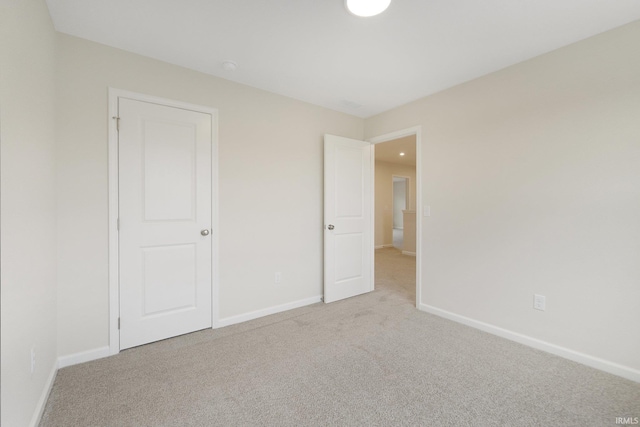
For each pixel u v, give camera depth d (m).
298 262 3.05
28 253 1.29
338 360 1.97
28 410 1.27
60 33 1.85
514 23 1.76
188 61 2.24
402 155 6.48
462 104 2.61
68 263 1.87
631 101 1.74
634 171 1.73
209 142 2.45
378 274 4.52
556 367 1.88
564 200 2.00
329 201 3.17
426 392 1.62
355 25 1.79
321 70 2.38
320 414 1.45
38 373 1.42
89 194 1.94
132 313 2.12
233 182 2.59
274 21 1.76
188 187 2.35
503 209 2.32
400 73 2.43
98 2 1.58
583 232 1.92
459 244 2.63
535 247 2.14
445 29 1.83
